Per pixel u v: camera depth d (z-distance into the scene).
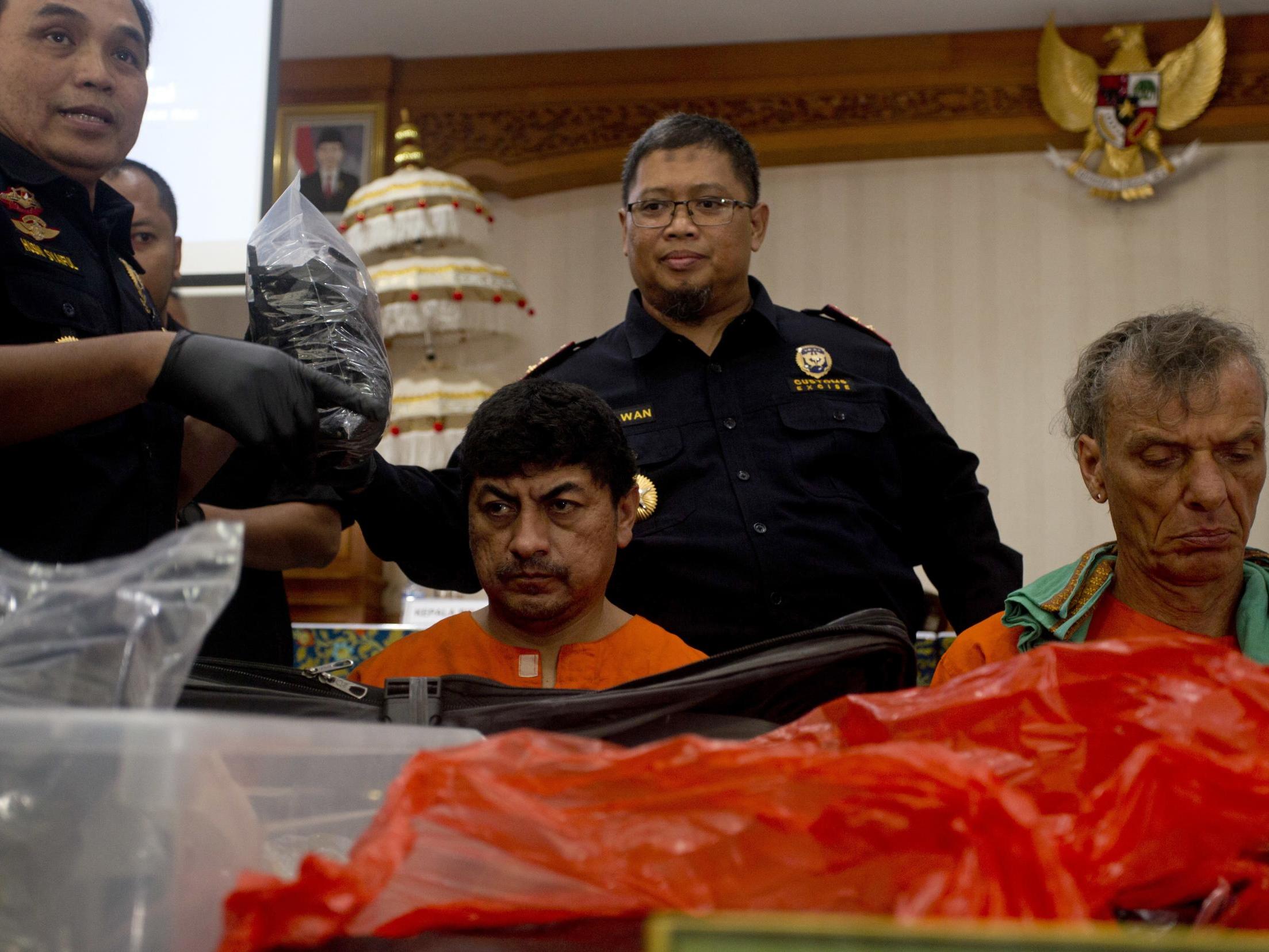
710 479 1.69
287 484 1.57
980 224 5.45
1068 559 5.17
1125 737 0.64
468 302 3.66
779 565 1.62
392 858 0.52
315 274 1.05
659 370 1.79
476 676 0.90
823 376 1.77
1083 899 0.57
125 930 0.49
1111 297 5.31
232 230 4.07
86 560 1.10
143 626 0.59
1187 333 1.18
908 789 0.54
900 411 1.79
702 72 5.54
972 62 5.41
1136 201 5.35
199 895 0.51
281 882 0.51
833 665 0.86
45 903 0.49
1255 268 5.24
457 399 3.46
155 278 1.98
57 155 1.18
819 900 0.55
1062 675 0.66
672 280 1.75
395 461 3.39
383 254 3.87
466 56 5.61
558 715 0.86
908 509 1.82
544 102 5.57
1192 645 0.65
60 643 0.59
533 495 1.30
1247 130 5.25
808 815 0.55
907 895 0.52
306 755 0.58
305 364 1.01
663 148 1.77
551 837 0.55
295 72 5.57
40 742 0.50
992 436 5.30
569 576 1.31
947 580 1.79
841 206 5.55
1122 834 0.58
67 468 1.10
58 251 1.17
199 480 1.27
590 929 0.58
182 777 0.50
